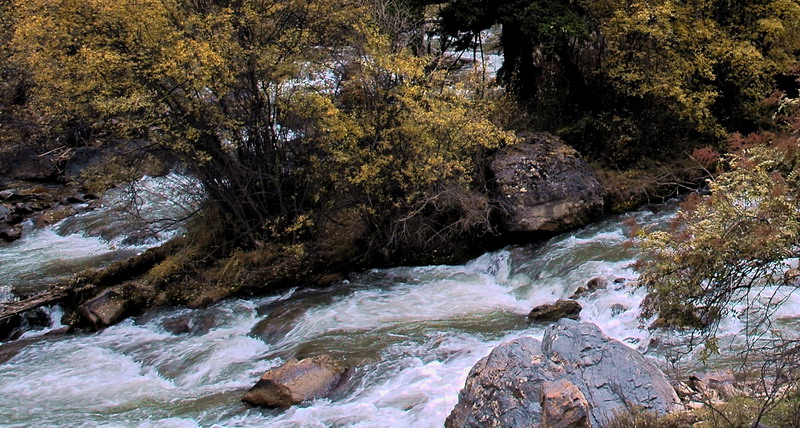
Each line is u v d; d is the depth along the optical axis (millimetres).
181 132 14055
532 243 14984
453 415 7383
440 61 17484
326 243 15469
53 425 9664
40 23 13086
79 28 13445
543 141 16297
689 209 7020
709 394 7590
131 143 19250
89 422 9680
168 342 12641
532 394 7035
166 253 15703
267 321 12883
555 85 18922
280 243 15516
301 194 15641
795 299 10117
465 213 14930
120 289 14398
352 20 14938
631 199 16234
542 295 12992
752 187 6590
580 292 12195
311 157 14500
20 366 11930
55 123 19328
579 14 18203
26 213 21141
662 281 6938
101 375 11500
